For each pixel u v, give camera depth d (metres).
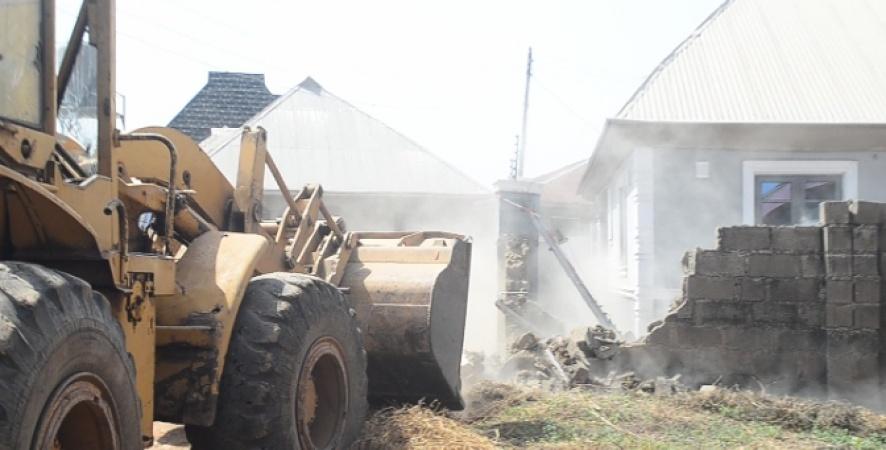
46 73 3.55
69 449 3.38
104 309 3.39
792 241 9.10
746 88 14.70
